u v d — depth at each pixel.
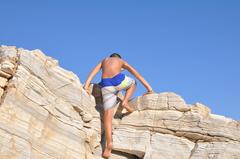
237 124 15.18
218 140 14.95
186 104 15.28
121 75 14.85
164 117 15.12
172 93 15.34
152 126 15.06
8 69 12.89
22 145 12.27
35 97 13.03
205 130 14.98
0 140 11.92
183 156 14.78
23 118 12.58
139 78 15.41
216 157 14.56
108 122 14.40
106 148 14.29
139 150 14.70
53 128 13.27
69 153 13.40
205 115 15.23
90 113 14.47
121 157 14.91
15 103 12.52
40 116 13.00
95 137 14.35
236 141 14.99
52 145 13.08
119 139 14.73
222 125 15.07
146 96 15.45
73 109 14.02
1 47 13.67
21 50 13.40
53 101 13.49
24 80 12.88
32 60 13.32
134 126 15.14
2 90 12.78
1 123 12.09
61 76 13.95
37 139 12.78
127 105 15.09
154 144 14.82
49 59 13.97
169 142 14.91
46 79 13.53
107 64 14.95
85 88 14.70
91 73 15.03
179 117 15.11
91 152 14.20
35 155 12.59
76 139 13.70
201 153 14.71
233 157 14.63
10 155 12.01
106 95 14.59
